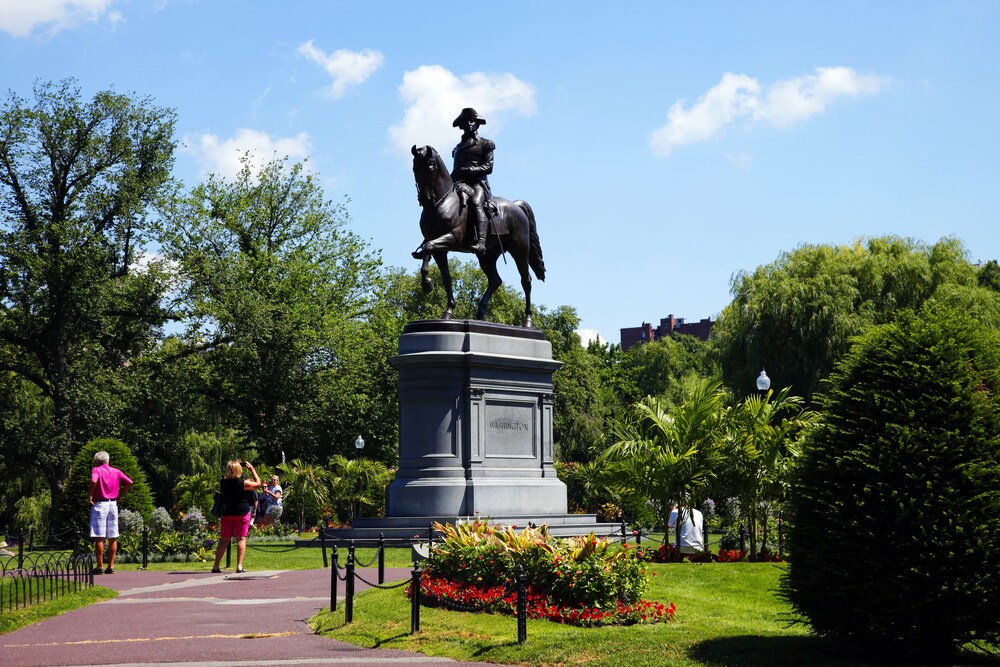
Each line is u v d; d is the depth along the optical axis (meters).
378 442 56.09
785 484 20.45
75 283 43.97
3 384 47.78
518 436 25.78
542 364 26.23
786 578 12.34
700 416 20.95
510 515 24.52
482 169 26.44
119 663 11.62
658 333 139.12
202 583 19.91
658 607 14.32
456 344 24.92
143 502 31.16
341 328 53.59
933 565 10.91
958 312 12.20
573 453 66.94
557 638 12.44
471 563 15.20
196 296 48.84
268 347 50.81
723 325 52.06
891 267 49.16
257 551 25.58
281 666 11.37
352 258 57.84
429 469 24.44
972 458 11.13
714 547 24.94
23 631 14.33
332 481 41.25
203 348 51.53
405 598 15.44
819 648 11.88
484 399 24.98
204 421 54.06
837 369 12.66
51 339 45.59
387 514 24.91
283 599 17.39
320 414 51.44
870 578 11.15
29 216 45.59
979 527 10.80
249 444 54.28
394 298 67.06
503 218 26.72
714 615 15.04
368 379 55.22
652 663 11.23
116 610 16.36
